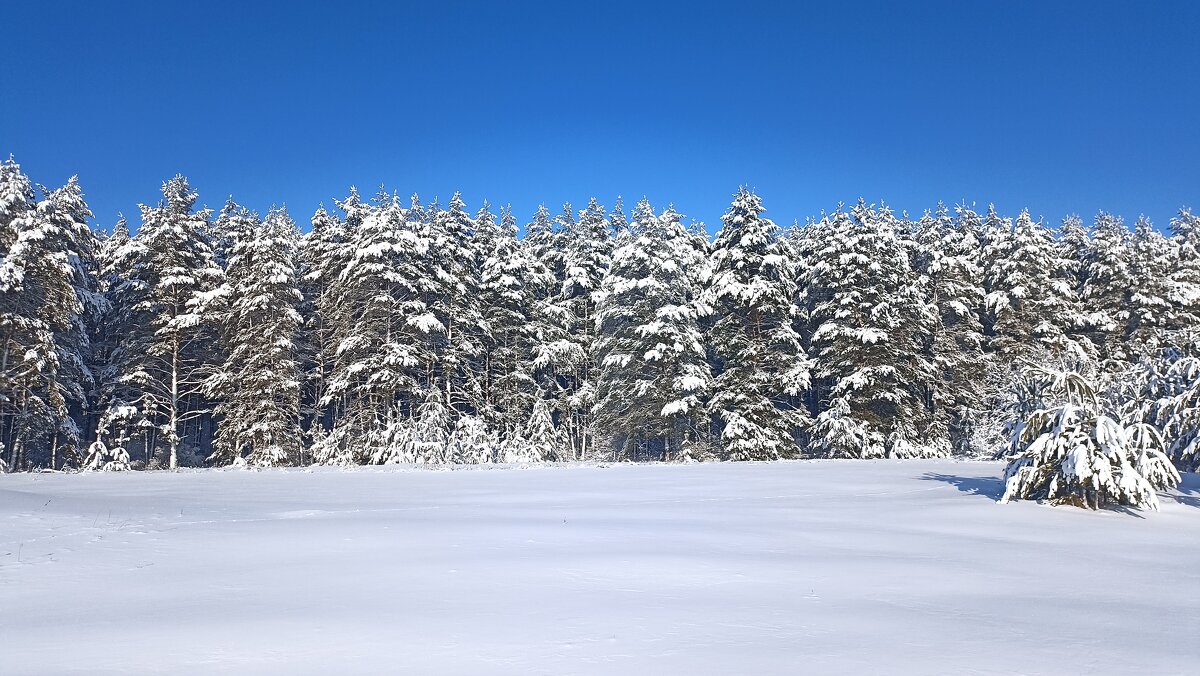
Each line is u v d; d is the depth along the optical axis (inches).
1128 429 567.5
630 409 1588.3
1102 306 1834.4
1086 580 302.8
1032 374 743.1
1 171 1362.0
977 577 303.1
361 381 1501.0
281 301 1501.0
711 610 237.1
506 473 1015.6
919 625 223.5
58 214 1360.7
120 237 1902.1
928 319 1606.8
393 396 1483.8
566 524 446.6
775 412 1502.2
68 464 1349.7
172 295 1509.6
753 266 1576.0
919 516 507.5
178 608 239.6
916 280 1710.1
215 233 1941.4
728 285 1545.3
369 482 843.4
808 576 295.7
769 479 844.6
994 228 2078.0
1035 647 202.7
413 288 1461.6
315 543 370.0
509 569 301.6
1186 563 348.2
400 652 191.9
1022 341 1672.0
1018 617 237.0
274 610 235.9
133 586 273.6
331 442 1438.2
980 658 191.5
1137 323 1793.8
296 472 1096.2
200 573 296.5
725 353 1579.7
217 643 200.2
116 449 1320.1
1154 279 1780.3
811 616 231.8
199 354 1654.8
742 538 396.2
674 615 230.1
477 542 372.8
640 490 714.2
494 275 1680.6
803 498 627.2
